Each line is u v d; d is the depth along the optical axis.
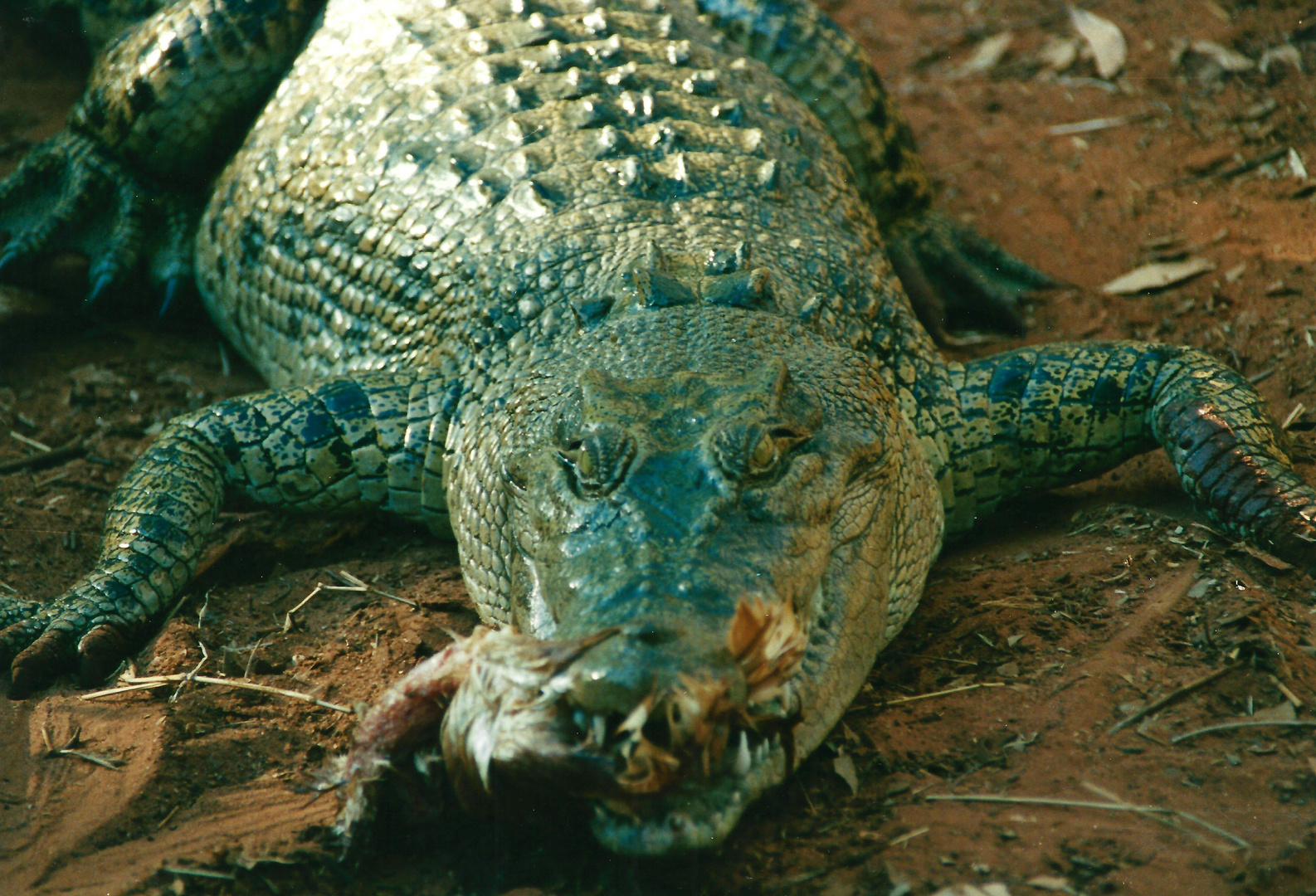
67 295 10.25
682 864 4.70
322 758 5.52
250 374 9.77
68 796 5.30
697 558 4.70
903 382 7.25
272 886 4.74
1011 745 5.17
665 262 6.88
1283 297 9.13
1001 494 7.37
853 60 10.02
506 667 4.41
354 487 7.45
